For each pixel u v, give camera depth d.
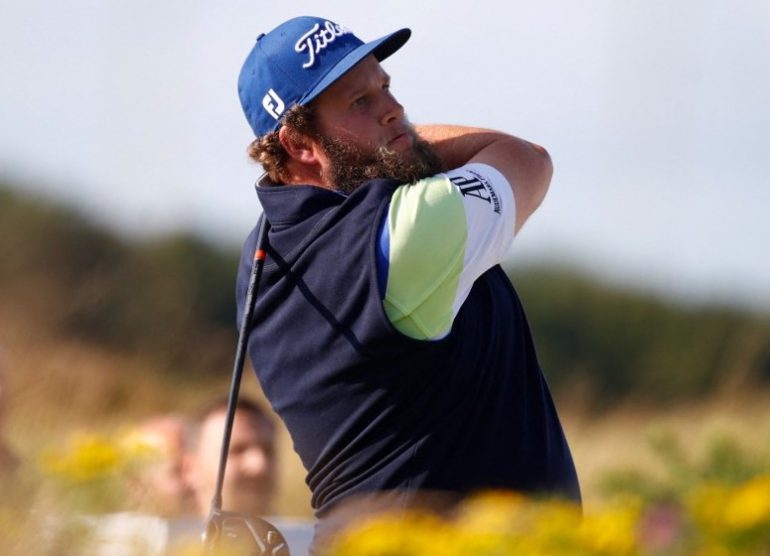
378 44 12.35
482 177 12.02
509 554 9.36
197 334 55.72
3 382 15.24
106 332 49.91
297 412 12.23
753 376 60.75
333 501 12.04
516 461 11.88
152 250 65.00
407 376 11.61
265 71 12.53
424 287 11.41
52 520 10.23
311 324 11.94
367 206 11.61
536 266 77.81
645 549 9.24
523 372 12.20
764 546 9.12
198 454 14.57
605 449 27.88
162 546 10.98
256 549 11.37
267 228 12.27
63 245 60.75
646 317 71.25
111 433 19.08
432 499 11.62
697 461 11.43
